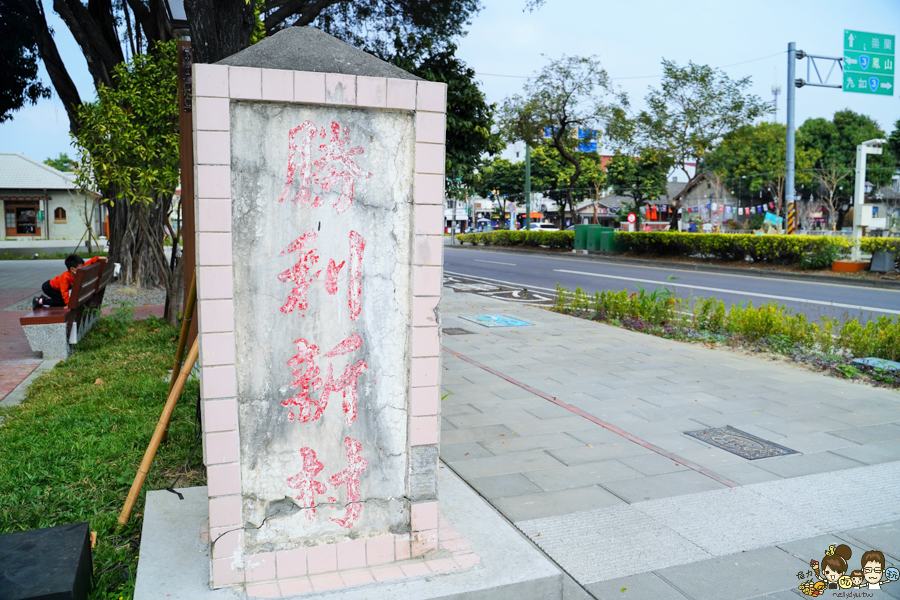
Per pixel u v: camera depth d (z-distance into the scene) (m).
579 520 3.54
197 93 2.35
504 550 3.00
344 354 2.69
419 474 2.83
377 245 2.68
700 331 9.19
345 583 2.64
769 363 7.43
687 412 5.52
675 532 3.41
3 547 2.64
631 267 21.67
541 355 7.78
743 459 4.45
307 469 2.69
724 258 21.45
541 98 27.06
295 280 2.59
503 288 15.66
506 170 46.41
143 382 5.94
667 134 25.78
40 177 35.38
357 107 2.58
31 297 12.98
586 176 43.53
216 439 2.51
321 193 2.59
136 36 12.62
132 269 13.59
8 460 4.11
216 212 2.40
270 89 2.44
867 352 7.50
